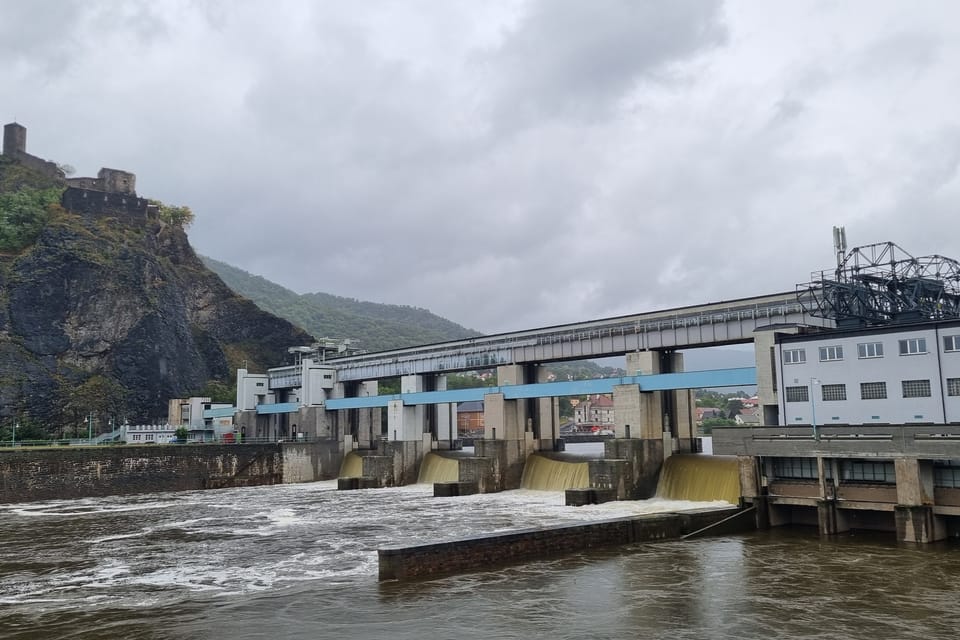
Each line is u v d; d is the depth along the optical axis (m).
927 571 41.59
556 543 47.75
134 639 32.47
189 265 179.50
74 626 34.62
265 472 114.19
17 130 176.25
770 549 49.06
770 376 64.56
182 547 55.84
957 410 52.66
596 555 47.44
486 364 100.75
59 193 162.75
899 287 65.81
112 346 143.50
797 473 58.66
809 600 36.16
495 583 40.38
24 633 33.69
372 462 103.12
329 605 37.06
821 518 54.69
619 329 84.69
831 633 31.05
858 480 55.03
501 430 91.62
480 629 32.50
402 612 35.34
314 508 79.25
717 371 71.12
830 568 42.91
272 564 48.28
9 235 145.88
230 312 179.50
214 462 109.69
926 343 54.59
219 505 85.25
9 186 165.75
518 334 96.69
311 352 143.25
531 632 31.94
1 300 132.62
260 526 66.12
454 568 43.34
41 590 42.25
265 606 37.34
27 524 71.00
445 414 116.94
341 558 49.72
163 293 156.88
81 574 46.59
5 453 92.31
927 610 34.12
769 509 59.19
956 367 52.97
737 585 39.31
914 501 49.66
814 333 61.81
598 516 64.50
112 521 72.19
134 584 43.31
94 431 133.38
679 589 38.69
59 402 130.25
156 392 147.25
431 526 63.09
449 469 100.75
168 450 105.75
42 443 118.56
